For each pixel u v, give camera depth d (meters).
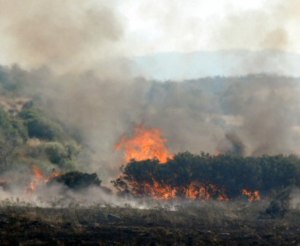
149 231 89.94
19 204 119.44
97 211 106.88
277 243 84.38
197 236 87.88
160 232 89.44
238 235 90.75
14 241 79.00
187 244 81.62
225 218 107.31
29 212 100.94
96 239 82.94
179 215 106.81
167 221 101.31
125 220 101.06
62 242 79.75
